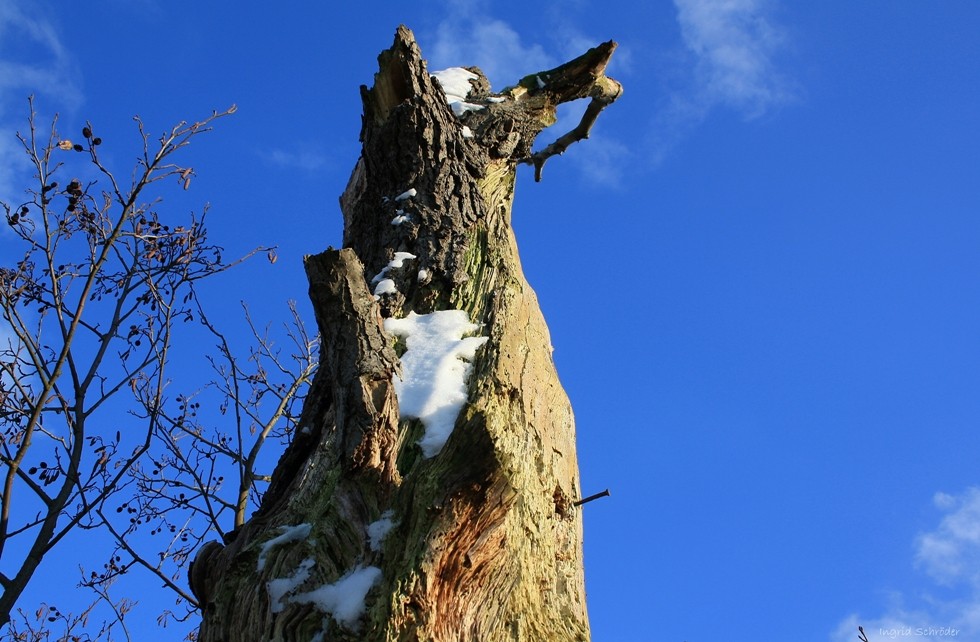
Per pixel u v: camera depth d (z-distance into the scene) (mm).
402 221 5621
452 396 4516
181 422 6832
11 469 4812
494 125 6594
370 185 6027
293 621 3631
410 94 6012
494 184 6297
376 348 3977
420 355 4816
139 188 5574
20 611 6449
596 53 7336
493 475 3754
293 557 3885
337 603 3613
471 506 3734
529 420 4641
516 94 7289
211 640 3816
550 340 5574
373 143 6000
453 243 5535
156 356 5719
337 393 3953
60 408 5359
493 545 3754
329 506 4020
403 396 4516
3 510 4750
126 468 5316
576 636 4039
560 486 4590
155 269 5805
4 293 5316
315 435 4785
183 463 6758
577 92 7422
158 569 5898
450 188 5820
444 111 6121
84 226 5656
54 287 5430
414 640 3465
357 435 3867
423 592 3557
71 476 5109
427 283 5359
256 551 3990
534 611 3965
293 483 4531
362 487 3973
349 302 4012
